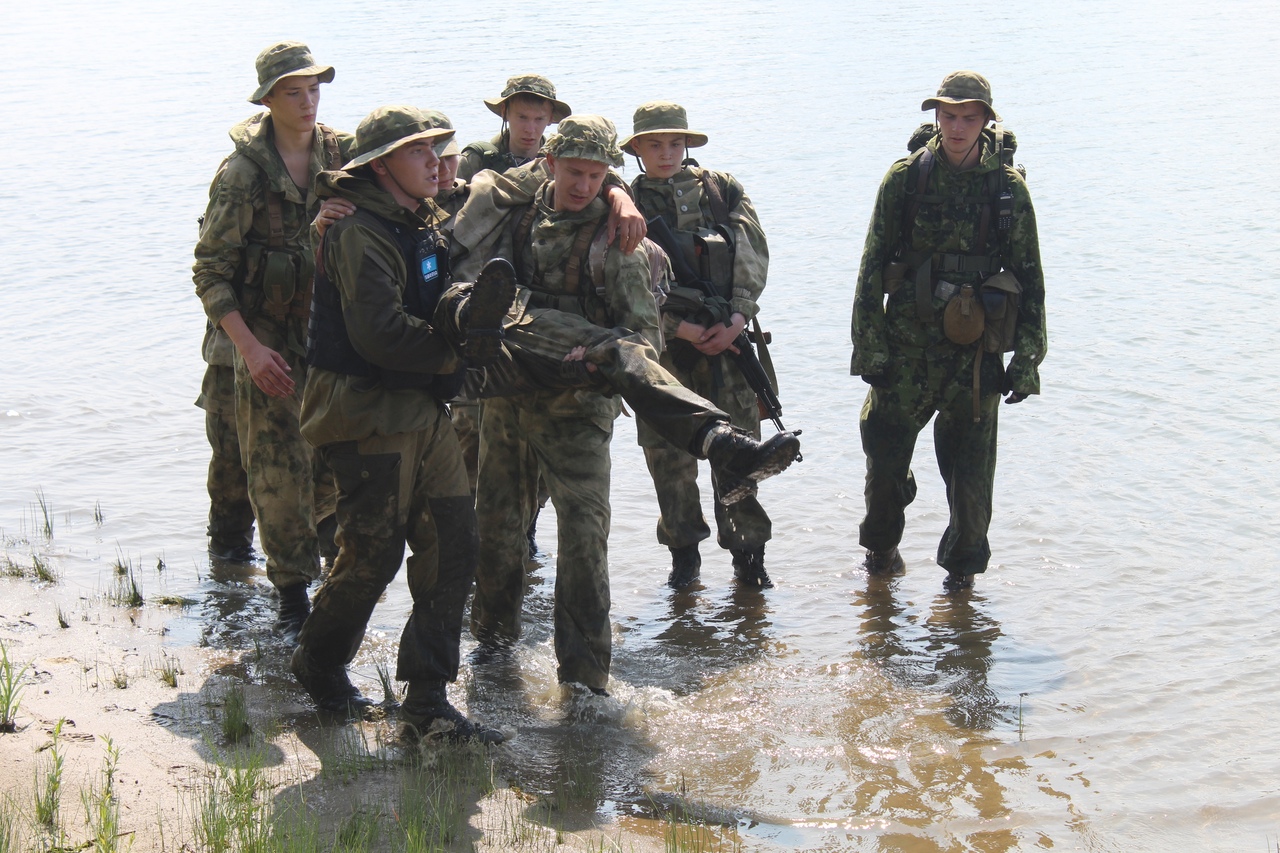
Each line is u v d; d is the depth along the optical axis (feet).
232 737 15.20
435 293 14.94
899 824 14.21
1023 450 27.55
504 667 18.13
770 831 14.02
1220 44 115.96
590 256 16.33
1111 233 48.26
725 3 172.45
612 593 21.42
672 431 14.67
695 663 18.56
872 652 18.93
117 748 14.67
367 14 169.48
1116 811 14.57
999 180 20.10
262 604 19.85
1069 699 17.34
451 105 83.46
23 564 21.15
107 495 25.03
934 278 20.42
